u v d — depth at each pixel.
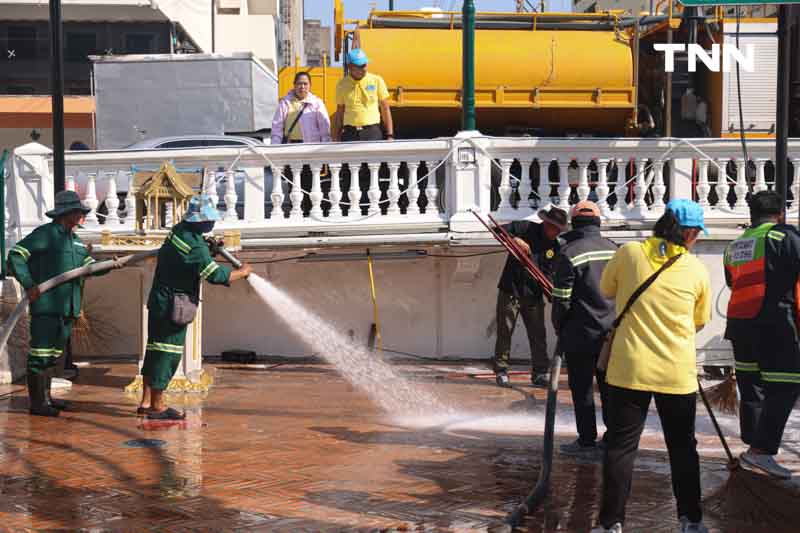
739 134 13.88
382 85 12.46
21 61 40.69
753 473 6.79
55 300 8.78
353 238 11.30
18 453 7.25
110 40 40.72
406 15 13.82
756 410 7.09
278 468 6.82
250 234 11.48
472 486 6.40
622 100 13.69
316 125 12.77
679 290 5.45
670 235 5.53
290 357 12.20
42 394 8.75
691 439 5.51
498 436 8.05
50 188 11.67
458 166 11.31
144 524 5.50
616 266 5.62
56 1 11.10
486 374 11.26
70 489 6.24
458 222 11.27
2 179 11.00
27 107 37.84
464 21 11.51
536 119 13.88
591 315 7.18
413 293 12.12
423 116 13.70
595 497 6.17
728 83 13.82
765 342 6.80
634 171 11.98
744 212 11.43
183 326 8.60
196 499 6.02
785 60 9.84
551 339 12.14
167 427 8.27
